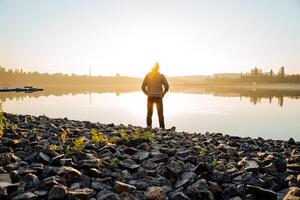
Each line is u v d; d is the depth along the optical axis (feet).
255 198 14.34
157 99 41.73
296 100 130.62
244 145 28.27
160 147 23.20
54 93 187.32
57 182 13.64
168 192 14.78
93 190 13.92
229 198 14.47
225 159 21.42
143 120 60.29
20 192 12.91
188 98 140.56
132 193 14.05
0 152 18.56
